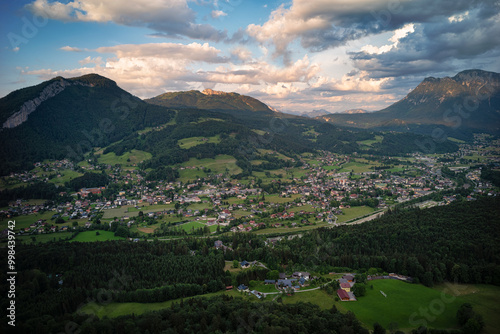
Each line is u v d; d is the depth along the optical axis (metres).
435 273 165.50
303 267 188.88
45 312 144.62
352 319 124.44
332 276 177.25
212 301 146.38
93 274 181.00
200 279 172.12
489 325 123.81
